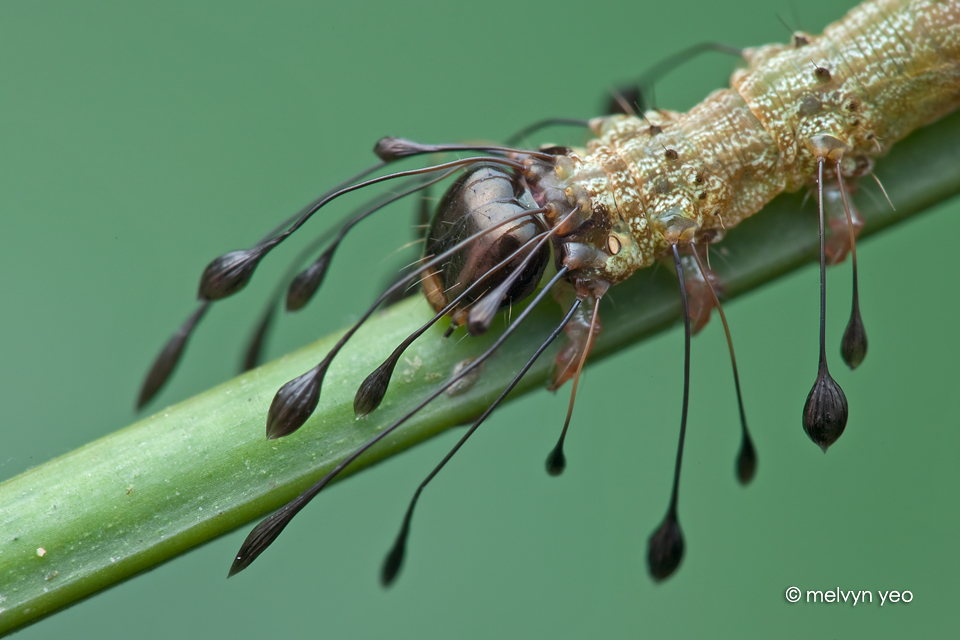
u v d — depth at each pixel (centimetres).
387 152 9
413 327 9
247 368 9
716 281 9
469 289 9
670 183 9
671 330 9
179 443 9
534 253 9
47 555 9
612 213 9
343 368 9
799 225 9
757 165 9
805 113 9
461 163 9
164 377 9
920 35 9
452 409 9
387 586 9
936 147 9
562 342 9
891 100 9
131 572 9
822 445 9
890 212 9
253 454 9
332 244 9
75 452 9
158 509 9
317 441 9
